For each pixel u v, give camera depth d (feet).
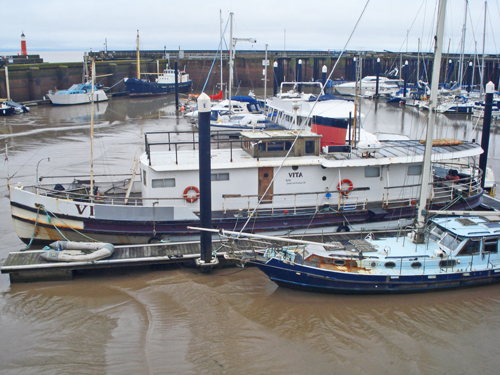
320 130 72.59
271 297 49.06
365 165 61.26
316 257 49.73
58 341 40.83
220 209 61.67
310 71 335.26
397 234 57.82
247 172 60.85
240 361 38.50
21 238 59.36
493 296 49.14
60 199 57.11
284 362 38.45
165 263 54.39
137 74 301.02
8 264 51.24
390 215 62.69
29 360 38.14
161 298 48.60
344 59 340.80
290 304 47.70
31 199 57.26
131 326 43.39
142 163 61.57
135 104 242.78
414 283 48.11
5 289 50.06
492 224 51.85
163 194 60.23
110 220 57.26
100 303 47.44
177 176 59.88
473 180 70.54
